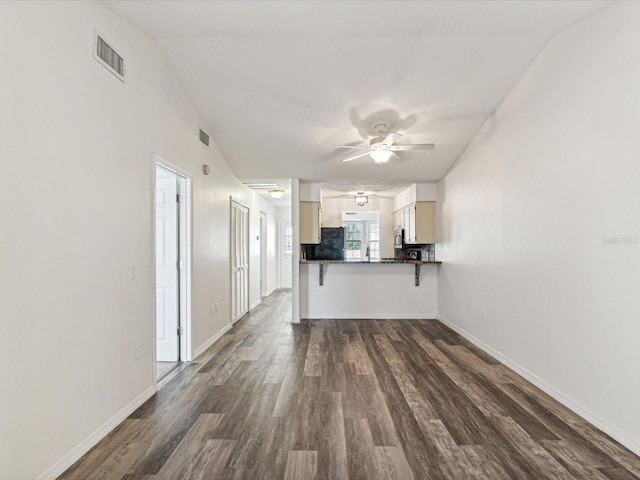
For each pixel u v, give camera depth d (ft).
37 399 5.65
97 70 7.19
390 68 10.48
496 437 7.22
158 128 9.82
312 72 10.69
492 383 10.02
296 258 18.11
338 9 8.06
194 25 8.66
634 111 6.75
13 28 5.25
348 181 18.76
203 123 13.14
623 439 6.94
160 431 7.47
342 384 9.93
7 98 5.16
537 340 9.78
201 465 6.32
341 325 17.48
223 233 15.69
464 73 10.57
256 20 8.51
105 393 7.37
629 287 6.85
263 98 11.87
